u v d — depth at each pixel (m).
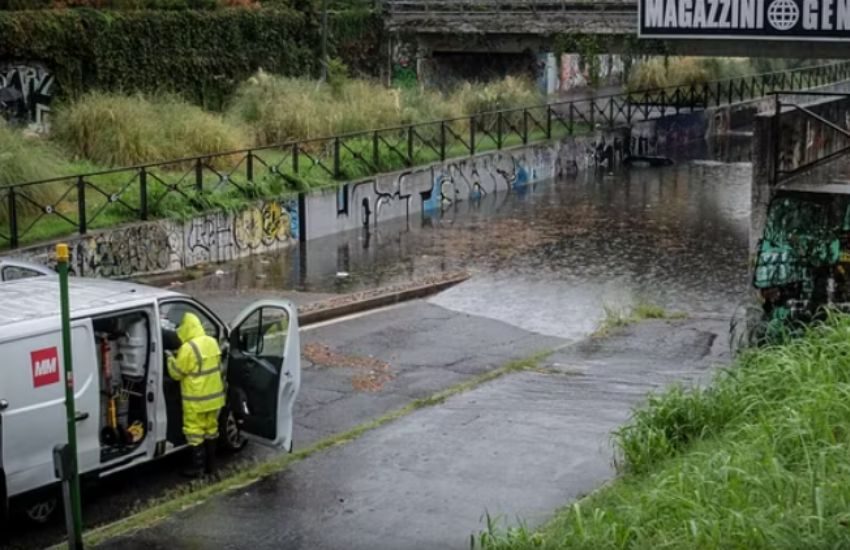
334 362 15.81
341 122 29.73
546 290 21.11
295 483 10.41
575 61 47.44
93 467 10.42
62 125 25.17
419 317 18.83
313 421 13.23
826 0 17.91
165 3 33.47
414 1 41.28
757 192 13.52
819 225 13.28
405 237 26.38
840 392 9.68
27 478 9.86
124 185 22.67
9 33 28.25
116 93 28.56
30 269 12.95
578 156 37.12
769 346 12.18
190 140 25.72
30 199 19.80
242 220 23.80
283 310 11.31
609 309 19.22
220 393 11.23
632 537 7.84
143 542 9.11
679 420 10.57
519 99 36.62
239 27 34.88
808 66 55.78
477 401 13.12
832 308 12.80
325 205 26.30
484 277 22.23
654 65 45.19
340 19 39.50
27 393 9.79
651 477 9.45
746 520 7.51
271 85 30.47
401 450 11.29
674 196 32.53
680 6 18.44
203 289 20.52
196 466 11.22
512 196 32.41
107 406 10.80
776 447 8.87
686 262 23.73
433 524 9.38
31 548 9.82
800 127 14.23
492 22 40.00
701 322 18.05
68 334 8.45
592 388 13.74
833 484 7.97
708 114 45.47
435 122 30.20
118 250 20.80
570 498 9.86
